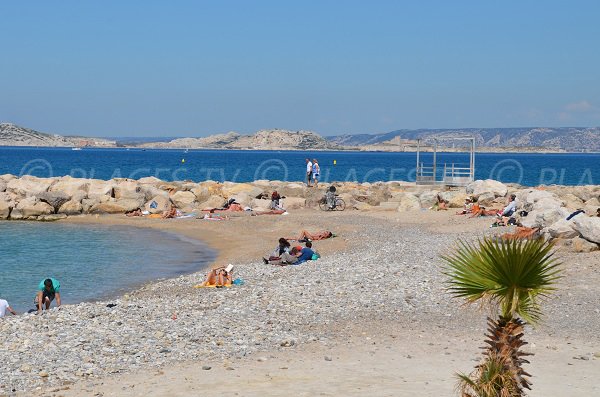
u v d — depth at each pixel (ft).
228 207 160.25
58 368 44.34
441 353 47.42
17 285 82.69
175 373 42.98
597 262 78.69
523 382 25.34
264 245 111.86
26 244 116.47
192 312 60.80
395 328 55.01
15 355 47.34
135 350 48.55
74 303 72.69
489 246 24.94
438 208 147.02
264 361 45.68
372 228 124.06
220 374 42.52
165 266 95.91
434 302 64.13
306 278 76.89
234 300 65.92
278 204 154.81
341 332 53.88
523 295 24.56
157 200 163.73
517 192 155.53
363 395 37.52
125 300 68.80
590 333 52.34
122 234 128.98
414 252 95.30
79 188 177.17
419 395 37.45
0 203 154.92
